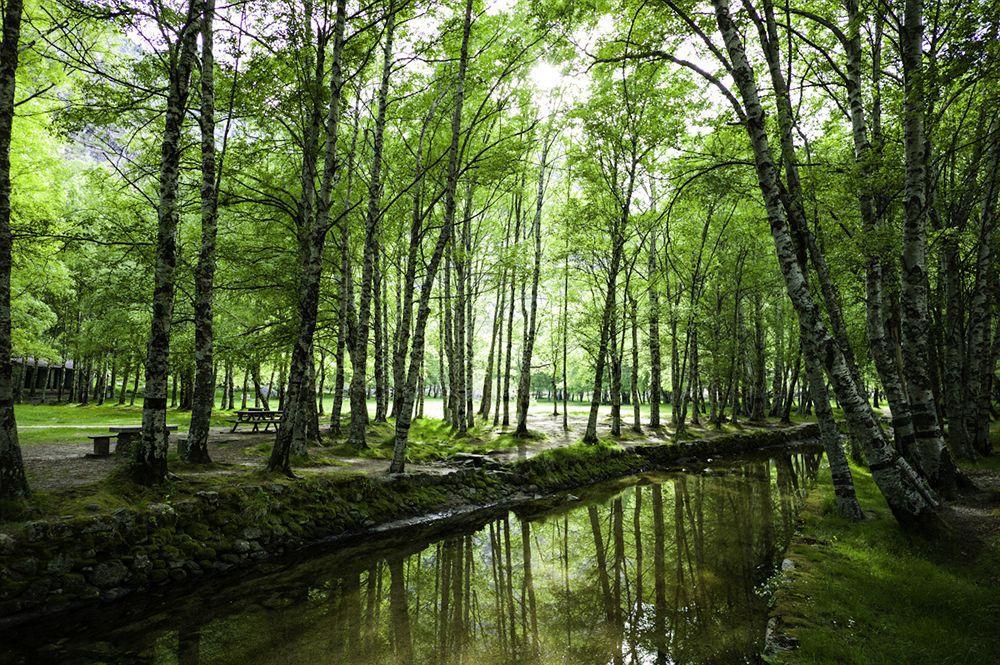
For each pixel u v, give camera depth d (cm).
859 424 803
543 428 2523
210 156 998
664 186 1252
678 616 652
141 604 651
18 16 683
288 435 1038
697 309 2302
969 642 458
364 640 584
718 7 793
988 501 905
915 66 852
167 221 829
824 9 1164
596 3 1138
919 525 759
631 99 1725
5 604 562
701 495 1445
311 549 899
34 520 636
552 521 1179
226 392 3425
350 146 1781
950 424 1365
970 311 1450
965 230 1309
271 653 545
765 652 467
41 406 2789
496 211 2616
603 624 638
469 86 1427
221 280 1481
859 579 635
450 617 663
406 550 938
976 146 1140
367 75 1625
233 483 903
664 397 6450
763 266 2566
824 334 802
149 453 806
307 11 995
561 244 2245
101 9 841
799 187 927
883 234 950
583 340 2473
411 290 1533
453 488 1287
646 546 978
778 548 934
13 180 1503
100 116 934
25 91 1262
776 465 2008
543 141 2211
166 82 1132
